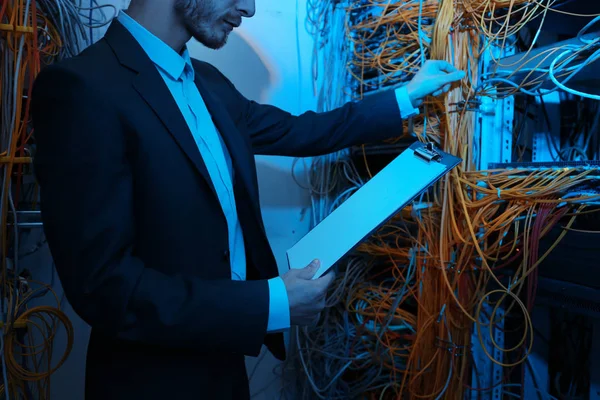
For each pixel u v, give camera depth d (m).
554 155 1.33
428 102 1.16
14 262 1.03
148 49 0.84
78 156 0.68
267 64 1.62
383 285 1.53
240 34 1.58
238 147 0.93
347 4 1.55
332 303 1.49
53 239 0.68
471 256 1.09
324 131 1.11
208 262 0.82
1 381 1.03
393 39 1.34
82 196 0.68
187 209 0.79
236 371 0.93
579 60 0.91
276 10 1.62
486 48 1.06
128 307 0.69
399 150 1.36
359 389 1.44
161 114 0.77
